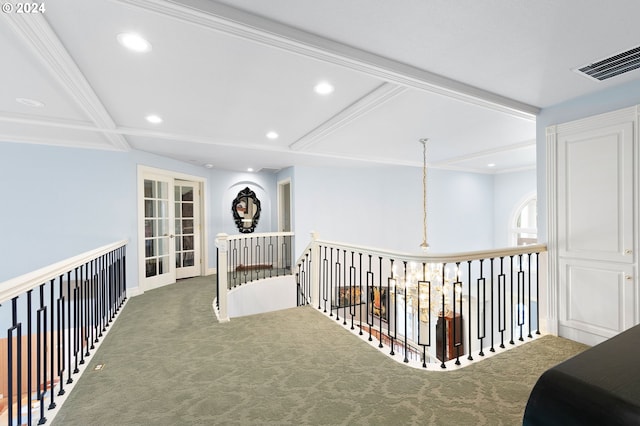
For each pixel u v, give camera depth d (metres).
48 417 1.78
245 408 1.86
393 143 4.49
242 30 1.70
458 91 2.47
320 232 6.57
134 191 4.73
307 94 2.73
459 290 2.54
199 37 1.84
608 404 0.32
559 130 2.89
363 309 7.00
